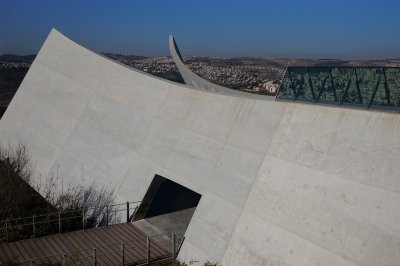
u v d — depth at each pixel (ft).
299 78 33.42
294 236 27.71
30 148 51.67
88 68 52.80
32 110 55.26
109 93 48.93
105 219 39.91
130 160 42.32
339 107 30.09
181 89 43.50
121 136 44.65
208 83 73.31
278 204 29.71
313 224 27.17
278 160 31.58
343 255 24.94
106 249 33.68
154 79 46.55
